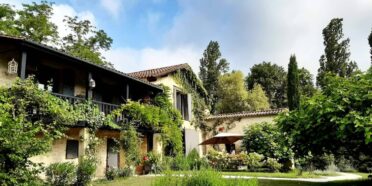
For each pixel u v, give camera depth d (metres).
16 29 21.80
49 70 12.16
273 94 42.66
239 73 34.50
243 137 17.41
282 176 11.71
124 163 13.84
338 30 35.44
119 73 12.76
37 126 7.48
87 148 10.71
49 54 10.05
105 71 12.29
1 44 9.59
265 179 10.16
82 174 9.60
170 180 4.79
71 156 11.27
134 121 13.40
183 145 17.84
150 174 13.47
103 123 11.38
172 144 15.80
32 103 8.45
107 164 13.20
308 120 6.95
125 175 12.29
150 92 16.64
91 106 11.07
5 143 5.70
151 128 14.72
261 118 19.62
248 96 33.69
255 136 16.80
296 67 23.92
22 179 5.98
